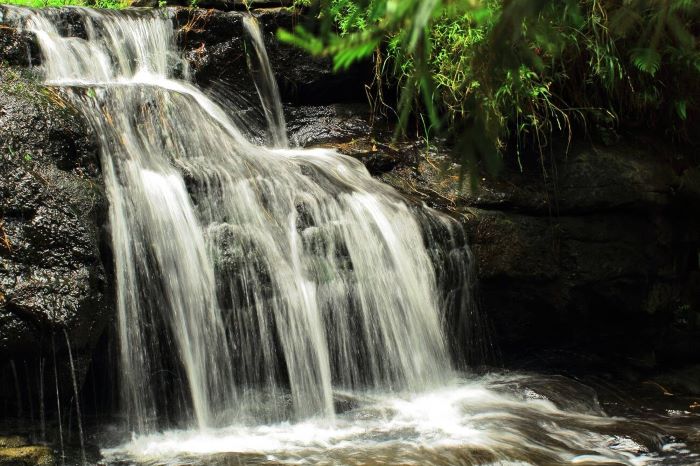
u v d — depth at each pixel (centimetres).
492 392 524
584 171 633
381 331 522
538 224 614
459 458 400
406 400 504
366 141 665
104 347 425
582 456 420
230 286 474
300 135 677
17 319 373
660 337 679
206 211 495
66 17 611
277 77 689
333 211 537
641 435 459
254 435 439
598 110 641
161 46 652
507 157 638
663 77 659
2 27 567
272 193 528
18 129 430
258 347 476
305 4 690
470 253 581
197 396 452
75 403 403
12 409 383
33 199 406
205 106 616
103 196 441
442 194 608
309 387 484
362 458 397
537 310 616
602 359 648
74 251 403
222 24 671
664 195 654
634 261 643
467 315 577
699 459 434
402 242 548
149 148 509
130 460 391
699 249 717
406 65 634
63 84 526
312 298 499
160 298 452
